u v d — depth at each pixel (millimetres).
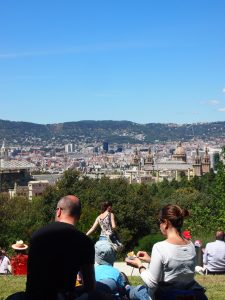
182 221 8188
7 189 193500
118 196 74812
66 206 7898
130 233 72875
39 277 7363
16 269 20766
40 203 76688
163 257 7895
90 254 7570
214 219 54562
